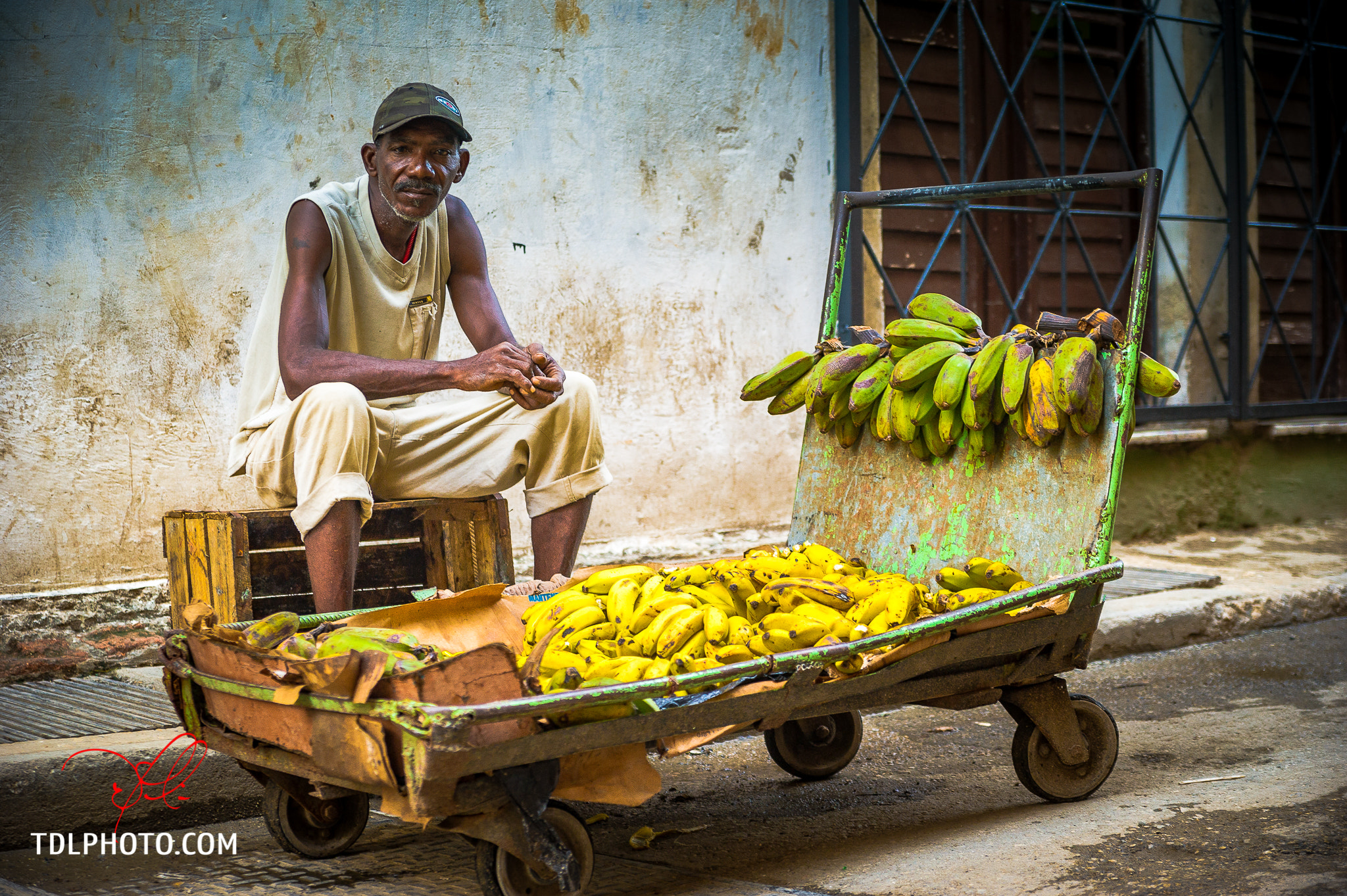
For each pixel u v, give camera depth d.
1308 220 7.71
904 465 3.60
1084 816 3.13
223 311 4.63
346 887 2.77
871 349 3.63
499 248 5.18
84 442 4.38
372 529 3.65
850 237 6.11
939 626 2.83
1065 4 6.84
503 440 3.76
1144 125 7.13
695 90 5.65
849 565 3.44
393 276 3.79
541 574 3.78
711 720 2.59
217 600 3.44
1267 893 2.53
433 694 2.28
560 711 2.30
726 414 5.80
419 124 3.58
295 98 4.74
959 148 6.53
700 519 5.74
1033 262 6.84
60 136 4.31
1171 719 4.16
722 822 3.22
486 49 5.12
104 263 4.39
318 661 2.34
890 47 6.36
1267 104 7.71
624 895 2.68
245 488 4.70
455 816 2.39
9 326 4.24
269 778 2.90
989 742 3.98
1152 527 7.01
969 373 3.32
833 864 2.85
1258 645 5.35
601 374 5.45
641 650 2.86
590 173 5.39
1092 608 3.14
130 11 4.41
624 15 5.44
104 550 4.43
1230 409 7.28
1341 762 3.55
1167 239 7.21
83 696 4.00
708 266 5.72
